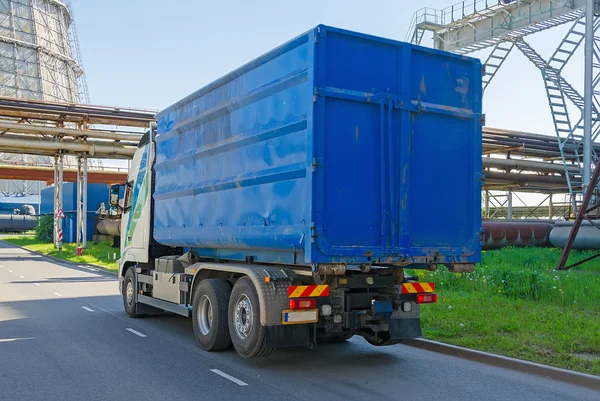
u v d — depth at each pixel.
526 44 30.64
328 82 7.00
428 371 7.73
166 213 10.97
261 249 8.21
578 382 7.11
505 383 7.14
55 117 33.47
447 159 7.82
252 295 7.68
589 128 25.12
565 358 7.86
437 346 9.00
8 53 92.44
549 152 37.91
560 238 26.09
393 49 7.50
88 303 14.91
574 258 22.00
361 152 7.15
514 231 31.09
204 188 9.37
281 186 7.40
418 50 7.64
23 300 15.52
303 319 7.36
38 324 11.45
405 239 7.35
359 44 7.25
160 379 7.18
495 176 37.19
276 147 7.57
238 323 8.07
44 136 34.00
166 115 11.30
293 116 7.25
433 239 7.64
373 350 9.09
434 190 7.70
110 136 33.81
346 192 7.02
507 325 9.76
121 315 12.77
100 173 53.03
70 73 103.38
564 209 53.25
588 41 25.12
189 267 9.69
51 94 96.88
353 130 7.12
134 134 34.34
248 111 8.29
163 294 10.71
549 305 11.80
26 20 96.00
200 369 7.70
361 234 7.09
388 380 7.24
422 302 8.16
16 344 9.38
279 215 7.41
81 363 8.02
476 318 10.55
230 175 8.71
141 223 12.14
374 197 7.20
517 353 8.23
